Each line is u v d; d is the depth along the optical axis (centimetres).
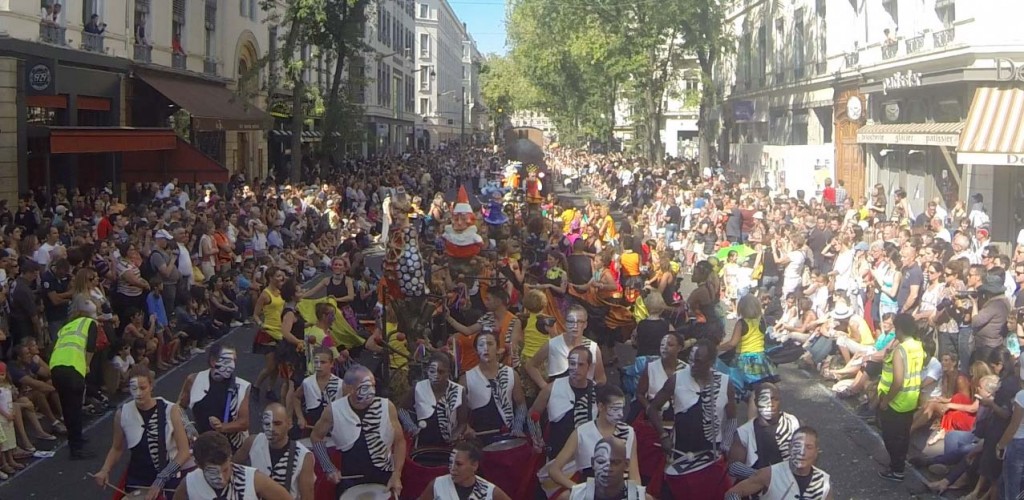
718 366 1020
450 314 1185
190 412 823
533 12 4603
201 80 3381
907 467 977
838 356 1345
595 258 1434
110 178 2675
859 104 2928
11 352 1120
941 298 1270
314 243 2444
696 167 4606
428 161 5366
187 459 693
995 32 2077
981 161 2011
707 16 3975
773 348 1415
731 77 4922
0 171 2116
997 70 2092
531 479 766
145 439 693
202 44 3416
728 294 1764
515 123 12850
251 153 4025
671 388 759
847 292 1391
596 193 4981
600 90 5781
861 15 2972
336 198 2897
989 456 859
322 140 3706
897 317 932
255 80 3800
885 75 2717
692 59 4612
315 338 1074
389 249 1131
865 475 959
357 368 702
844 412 1175
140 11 2923
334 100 3659
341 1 3494
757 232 1825
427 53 10725
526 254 1695
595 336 1345
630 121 5341
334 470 705
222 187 3123
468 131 14875
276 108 3988
